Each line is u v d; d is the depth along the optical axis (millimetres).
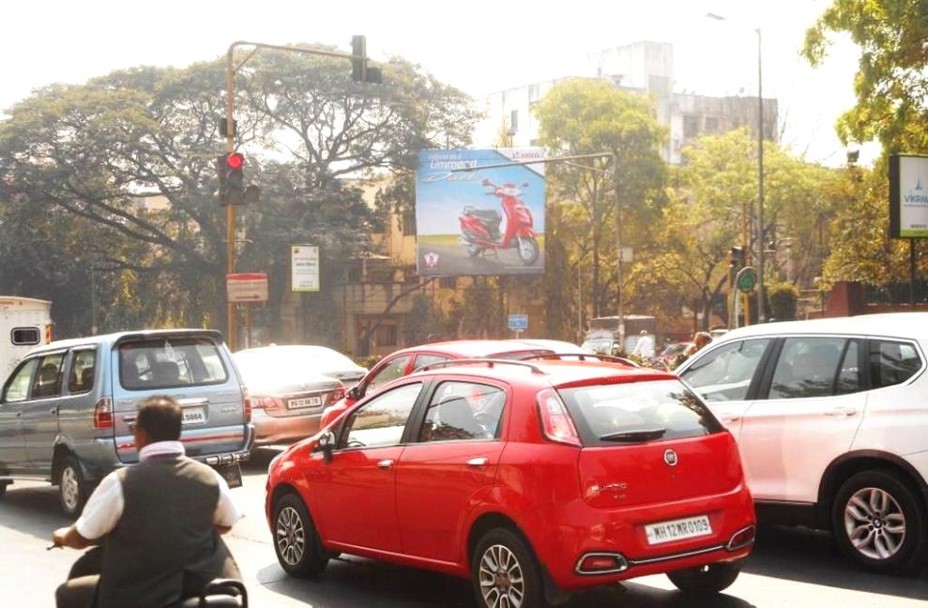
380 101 57938
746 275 28859
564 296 60719
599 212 58219
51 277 60312
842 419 8445
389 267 67500
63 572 9445
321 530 8516
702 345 19656
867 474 8289
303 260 48750
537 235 54125
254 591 8484
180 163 55938
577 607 7656
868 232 39250
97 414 11461
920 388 8133
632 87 85062
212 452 11906
